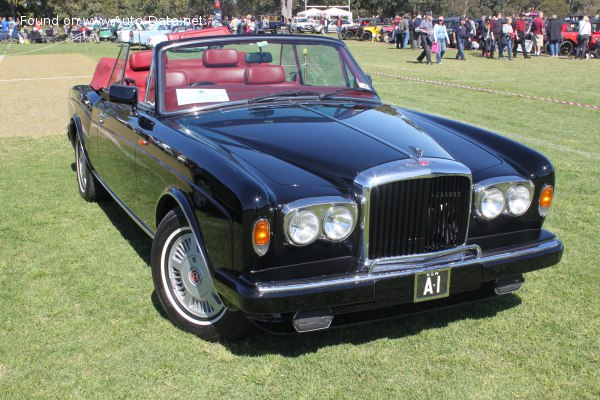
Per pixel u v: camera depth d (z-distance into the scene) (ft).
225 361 10.40
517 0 304.30
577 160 24.75
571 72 61.98
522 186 11.21
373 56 81.71
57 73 59.62
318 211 9.40
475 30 97.19
